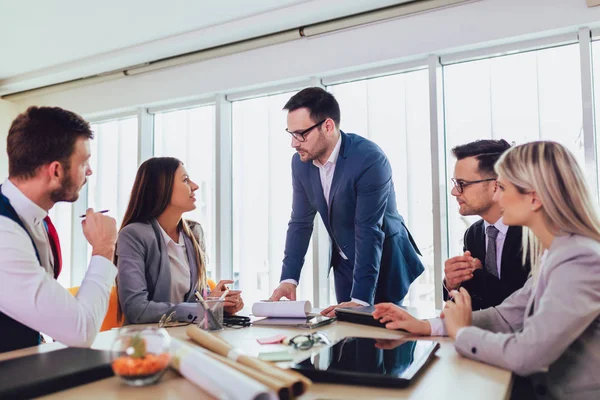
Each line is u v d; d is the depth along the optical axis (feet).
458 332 4.07
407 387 3.24
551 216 4.11
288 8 10.70
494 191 6.85
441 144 10.28
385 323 5.41
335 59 11.09
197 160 13.58
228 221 13.03
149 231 7.04
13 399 2.90
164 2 10.42
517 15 9.25
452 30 9.84
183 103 13.70
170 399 2.95
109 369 3.44
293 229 8.85
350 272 9.08
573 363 3.92
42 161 4.79
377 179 7.98
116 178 15.17
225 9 10.82
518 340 3.68
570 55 9.25
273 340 4.64
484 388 3.22
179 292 7.32
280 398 2.82
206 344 3.87
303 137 7.97
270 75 11.93
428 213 10.40
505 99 9.82
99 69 14.03
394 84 11.01
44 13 10.81
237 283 12.91
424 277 10.43
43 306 4.28
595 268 3.74
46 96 15.79
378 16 10.39
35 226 4.96
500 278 6.81
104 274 4.89
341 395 3.11
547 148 4.28
